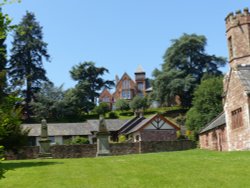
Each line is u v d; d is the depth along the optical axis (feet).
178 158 75.41
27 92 270.46
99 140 106.01
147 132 199.82
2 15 24.85
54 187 49.29
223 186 45.11
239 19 143.74
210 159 70.23
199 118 203.82
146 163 68.49
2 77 46.70
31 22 282.97
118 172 59.41
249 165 58.90
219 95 204.44
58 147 126.11
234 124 104.94
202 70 293.23
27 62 276.82
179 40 298.97
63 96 278.26
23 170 66.69
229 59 147.74
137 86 387.96
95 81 336.08
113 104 376.27
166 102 294.66
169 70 296.71
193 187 45.27
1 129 26.50
